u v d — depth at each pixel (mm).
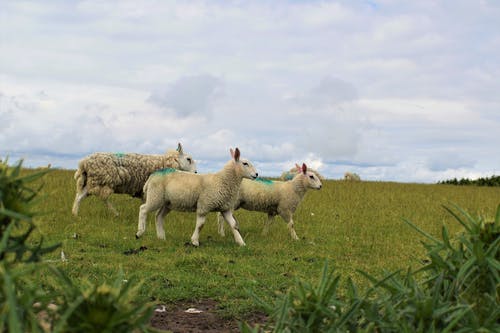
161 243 9664
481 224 2086
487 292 2002
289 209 10961
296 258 8836
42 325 1460
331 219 13359
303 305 1918
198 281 6824
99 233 10062
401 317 1968
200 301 6148
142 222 10086
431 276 2164
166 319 5344
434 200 17562
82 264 7270
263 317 5488
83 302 1443
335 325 1927
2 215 1363
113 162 11672
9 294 1163
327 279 2020
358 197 17344
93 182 11570
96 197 14156
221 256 8508
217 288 6590
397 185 22344
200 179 9727
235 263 8094
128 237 10055
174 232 11117
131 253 8672
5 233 1316
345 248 10016
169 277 6965
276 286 6773
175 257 8375
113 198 14672
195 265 7742
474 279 1972
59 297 1583
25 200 1458
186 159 12742
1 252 1346
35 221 1350
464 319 1948
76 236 9578
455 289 2039
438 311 1906
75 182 15711
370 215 14055
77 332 1400
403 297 2082
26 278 1423
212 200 9672
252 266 7996
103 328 1408
